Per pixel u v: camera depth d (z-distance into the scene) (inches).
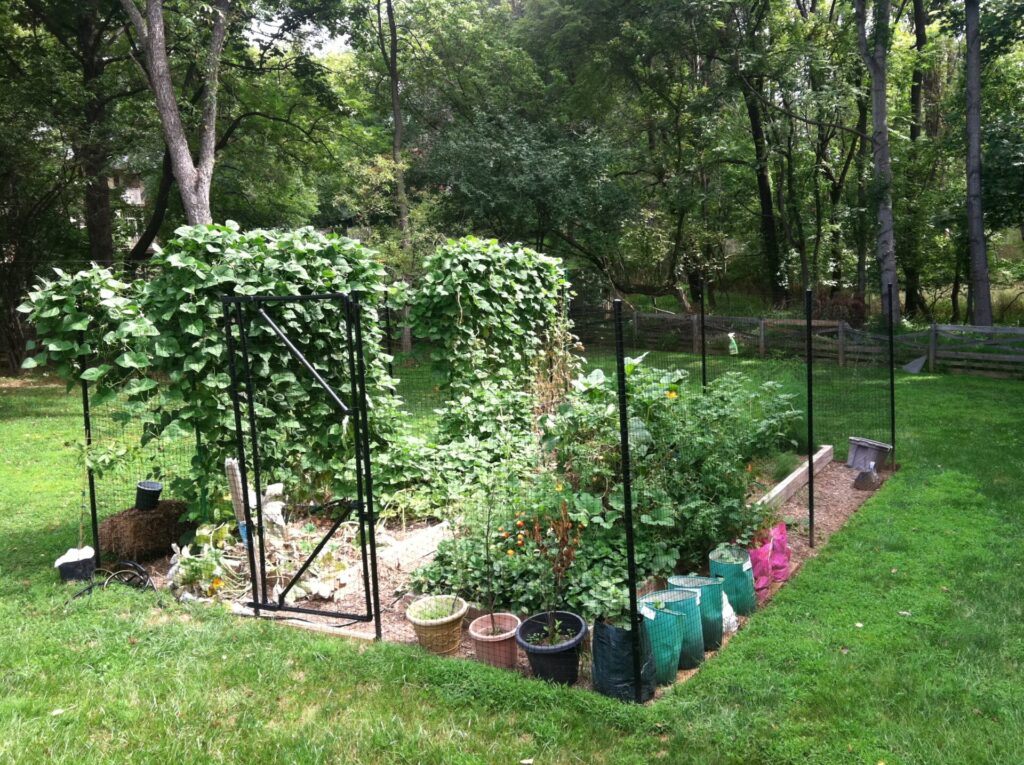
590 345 800.9
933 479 302.2
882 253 736.3
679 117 921.5
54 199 746.2
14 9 698.2
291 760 133.6
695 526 202.4
